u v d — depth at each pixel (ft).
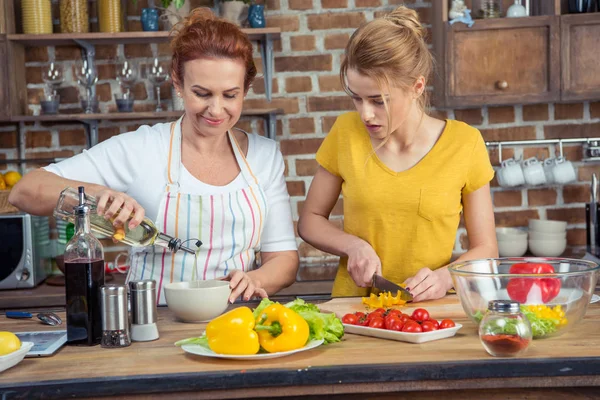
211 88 6.04
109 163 6.74
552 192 11.56
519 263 5.44
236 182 6.88
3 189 10.46
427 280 6.16
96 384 4.26
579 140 11.41
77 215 5.16
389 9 11.32
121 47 11.30
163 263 6.77
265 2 11.29
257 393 4.37
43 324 5.78
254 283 6.34
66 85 11.30
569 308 4.88
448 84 10.55
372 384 4.37
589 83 10.50
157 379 4.29
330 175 7.32
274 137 11.19
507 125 11.50
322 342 4.85
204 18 6.26
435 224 6.82
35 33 10.62
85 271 5.07
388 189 6.81
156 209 6.72
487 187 7.01
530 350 4.64
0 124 11.30
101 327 5.15
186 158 6.82
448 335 5.06
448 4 10.66
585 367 4.35
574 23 10.41
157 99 10.73
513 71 10.52
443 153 6.82
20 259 9.98
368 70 6.02
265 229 7.18
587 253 10.69
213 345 4.66
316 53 11.35
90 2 11.20
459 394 4.68
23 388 4.23
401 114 6.32
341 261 7.29
